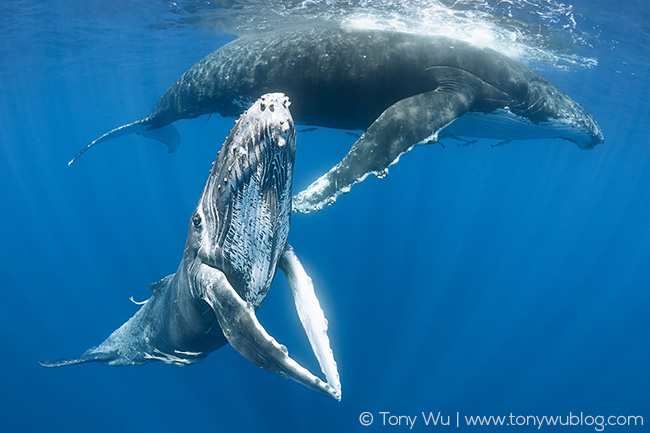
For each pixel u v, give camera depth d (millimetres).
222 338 4836
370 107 7051
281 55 7082
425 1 11188
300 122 7648
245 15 14141
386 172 5371
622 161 35281
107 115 44562
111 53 21500
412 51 6707
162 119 9891
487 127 8188
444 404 13539
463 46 7000
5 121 37719
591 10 11188
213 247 3828
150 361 6785
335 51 6770
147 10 15211
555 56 14805
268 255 3855
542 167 44406
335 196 5137
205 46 19359
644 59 14422
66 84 28875
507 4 11031
